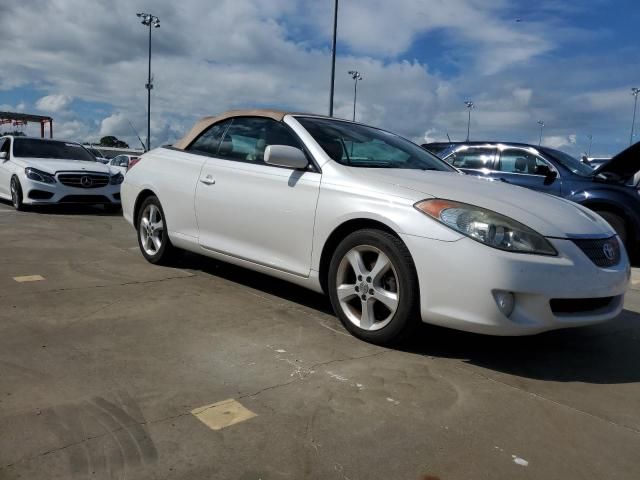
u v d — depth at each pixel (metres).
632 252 7.62
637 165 7.44
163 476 2.08
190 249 5.00
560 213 3.44
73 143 11.48
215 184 4.62
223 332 3.63
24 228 7.54
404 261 3.31
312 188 3.86
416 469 2.22
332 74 20.84
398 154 4.47
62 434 2.31
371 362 3.27
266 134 4.48
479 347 3.64
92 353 3.16
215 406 2.62
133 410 2.54
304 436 2.41
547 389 3.06
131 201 5.68
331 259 3.77
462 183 3.74
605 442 2.52
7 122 40.31
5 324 3.55
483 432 2.54
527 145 8.54
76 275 4.91
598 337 4.05
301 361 3.21
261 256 4.23
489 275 3.06
